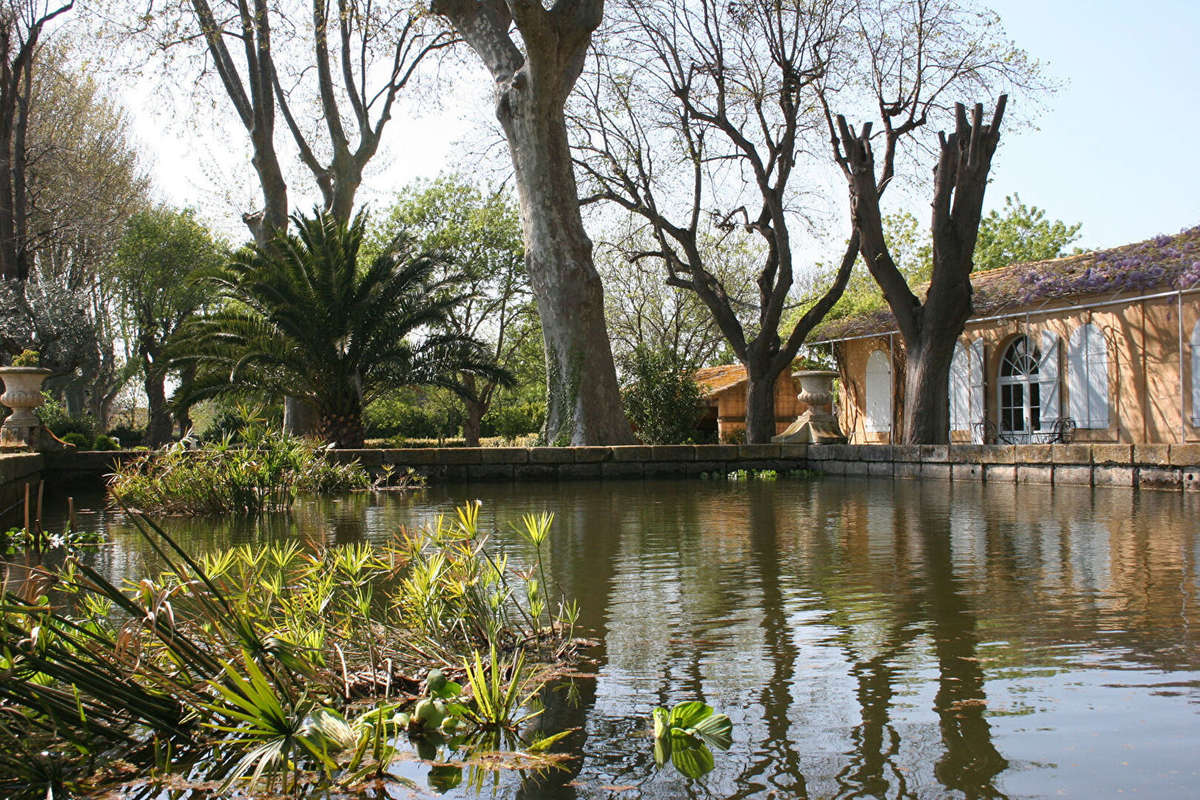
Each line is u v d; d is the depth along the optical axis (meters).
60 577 2.71
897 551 6.23
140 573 5.25
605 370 17.39
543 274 17.36
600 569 5.50
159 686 2.58
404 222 34.25
